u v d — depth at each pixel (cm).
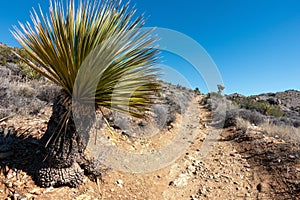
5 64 929
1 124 389
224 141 670
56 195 262
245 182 400
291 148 496
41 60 258
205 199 347
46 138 273
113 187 319
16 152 310
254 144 582
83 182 300
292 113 1764
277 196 332
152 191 348
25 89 604
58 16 254
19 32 245
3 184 254
